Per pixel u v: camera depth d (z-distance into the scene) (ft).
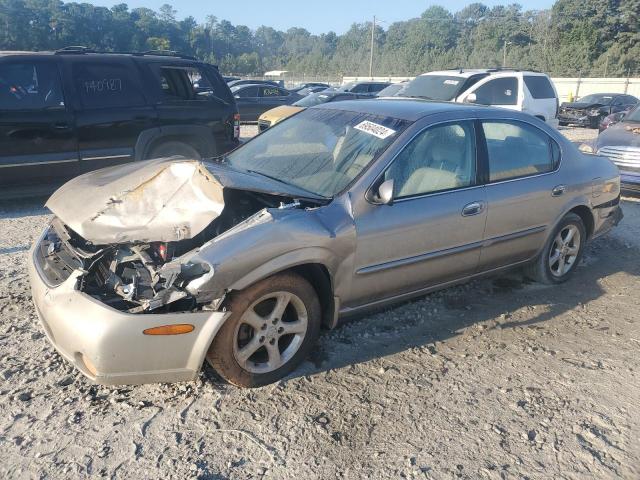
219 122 27.58
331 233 11.60
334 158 13.52
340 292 12.19
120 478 9.07
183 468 9.33
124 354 9.86
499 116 15.40
